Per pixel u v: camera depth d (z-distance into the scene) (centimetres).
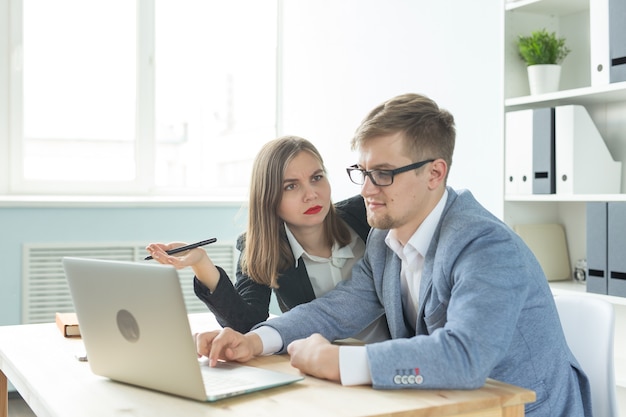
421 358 139
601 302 178
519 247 156
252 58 512
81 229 418
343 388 142
